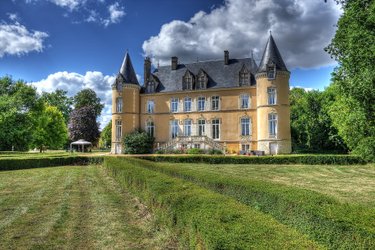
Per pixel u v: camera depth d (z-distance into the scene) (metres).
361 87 12.65
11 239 7.70
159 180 10.38
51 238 7.79
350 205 6.62
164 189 8.84
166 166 17.11
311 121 45.72
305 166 27.12
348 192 14.22
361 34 12.97
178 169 15.10
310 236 6.30
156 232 8.11
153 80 47.66
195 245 5.39
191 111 45.31
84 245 7.32
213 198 7.03
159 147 44.84
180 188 8.84
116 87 46.84
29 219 9.45
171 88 46.94
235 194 10.14
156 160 31.92
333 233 5.56
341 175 20.75
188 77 45.97
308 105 46.75
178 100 46.25
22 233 8.16
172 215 7.18
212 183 11.30
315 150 45.41
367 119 13.89
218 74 45.62
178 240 6.86
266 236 4.42
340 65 15.15
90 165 29.92
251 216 5.47
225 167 26.58
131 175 13.18
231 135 43.19
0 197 13.02
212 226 4.89
